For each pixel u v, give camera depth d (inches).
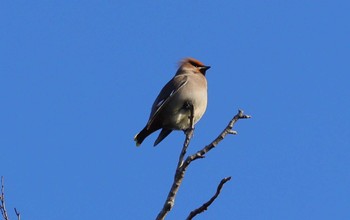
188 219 263.6
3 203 284.5
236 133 283.6
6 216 282.7
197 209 261.9
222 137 281.9
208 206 260.8
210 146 281.9
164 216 275.3
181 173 278.7
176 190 277.4
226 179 257.1
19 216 284.0
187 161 278.7
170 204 274.8
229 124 282.7
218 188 258.7
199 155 279.7
